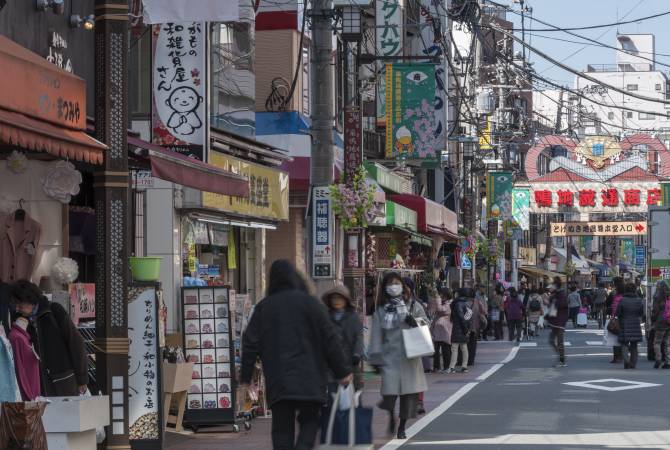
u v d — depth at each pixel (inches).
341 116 2331.4
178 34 1376.7
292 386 703.7
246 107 1718.8
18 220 1029.2
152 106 1378.0
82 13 1199.6
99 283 914.1
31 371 841.5
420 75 2361.0
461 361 2204.7
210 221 1504.7
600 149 4909.0
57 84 841.5
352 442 751.1
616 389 1608.0
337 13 1777.8
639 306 2049.7
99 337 914.7
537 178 4965.6
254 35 1791.3
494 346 3006.9
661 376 1856.5
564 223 6107.3
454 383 1764.3
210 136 1465.3
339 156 2239.2
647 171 4877.0
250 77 1739.7
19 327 844.0
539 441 1061.1
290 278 740.0
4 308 903.7
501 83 4662.9
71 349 865.5
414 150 2359.7
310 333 716.7
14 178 1054.4
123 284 914.7
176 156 1024.2
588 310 5531.5
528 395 1530.5
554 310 2144.4
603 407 1366.9
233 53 1662.2
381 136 2687.0
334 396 826.2
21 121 770.2
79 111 877.8
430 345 1090.1
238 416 1218.6
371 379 1835.6
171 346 1189.7
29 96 795.4
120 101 914.7
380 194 1859.0
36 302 850.1
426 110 2358.5
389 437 1111.0
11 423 746.8
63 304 1040.8
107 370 912.9
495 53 2442.2
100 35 916.6
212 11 1134.4
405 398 1101.1
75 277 1061.8
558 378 1827.0
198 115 1373.0
